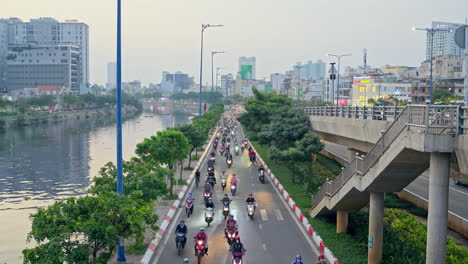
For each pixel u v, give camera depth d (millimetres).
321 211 26500
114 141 99938
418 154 15859
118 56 20609
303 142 39875
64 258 13398
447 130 14227
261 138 48188
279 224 27141
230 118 172125
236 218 28609
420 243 21016
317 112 44781
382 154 17453
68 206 14938
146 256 20141
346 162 52688
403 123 16062
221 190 38531
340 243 22531
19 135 108438
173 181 33500
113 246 15734
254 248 22359
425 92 123688
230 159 52844
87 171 61719
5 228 33938
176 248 22188
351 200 22594
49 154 77812
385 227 22656
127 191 22047
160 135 35156
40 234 13977
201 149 69312
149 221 16859
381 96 138125
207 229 25938
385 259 19922
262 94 64438
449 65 146250
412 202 35188
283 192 36312
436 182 14289
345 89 159250
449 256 18453
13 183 53250
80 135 111812
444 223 14242
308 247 22562
